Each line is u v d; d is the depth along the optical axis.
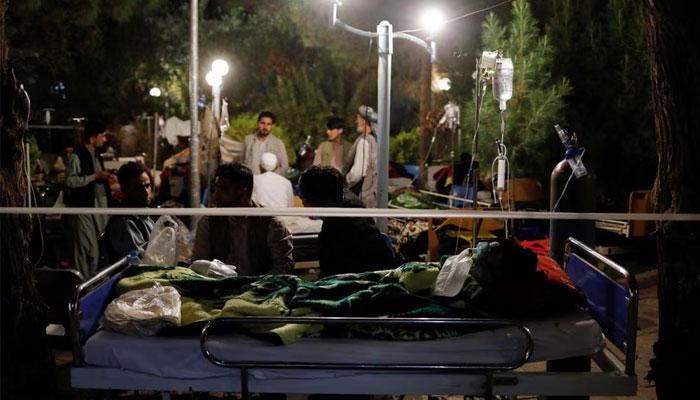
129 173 5.57
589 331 3.64
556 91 8.91
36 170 12.50
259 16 25.61
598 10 10.06
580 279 4.58
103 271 3.96
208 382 3.58
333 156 10.50
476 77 6.34
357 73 22.45
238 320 3.46
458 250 8.04
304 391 3.57
